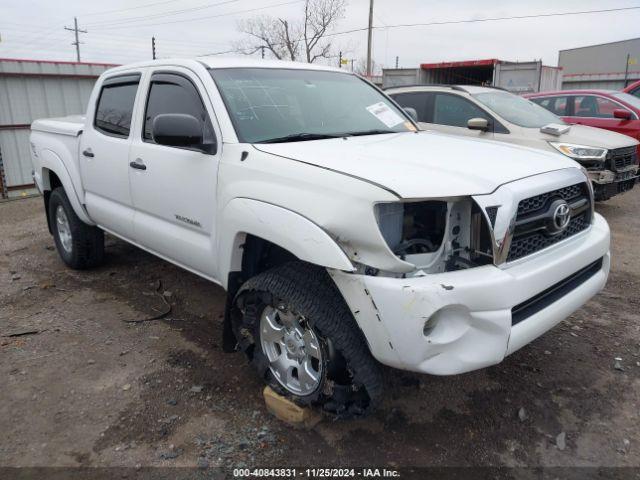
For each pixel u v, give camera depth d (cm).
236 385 329
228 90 338
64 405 311
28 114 1107
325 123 360
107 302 461
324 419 295
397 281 230
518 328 252
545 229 269
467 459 266
